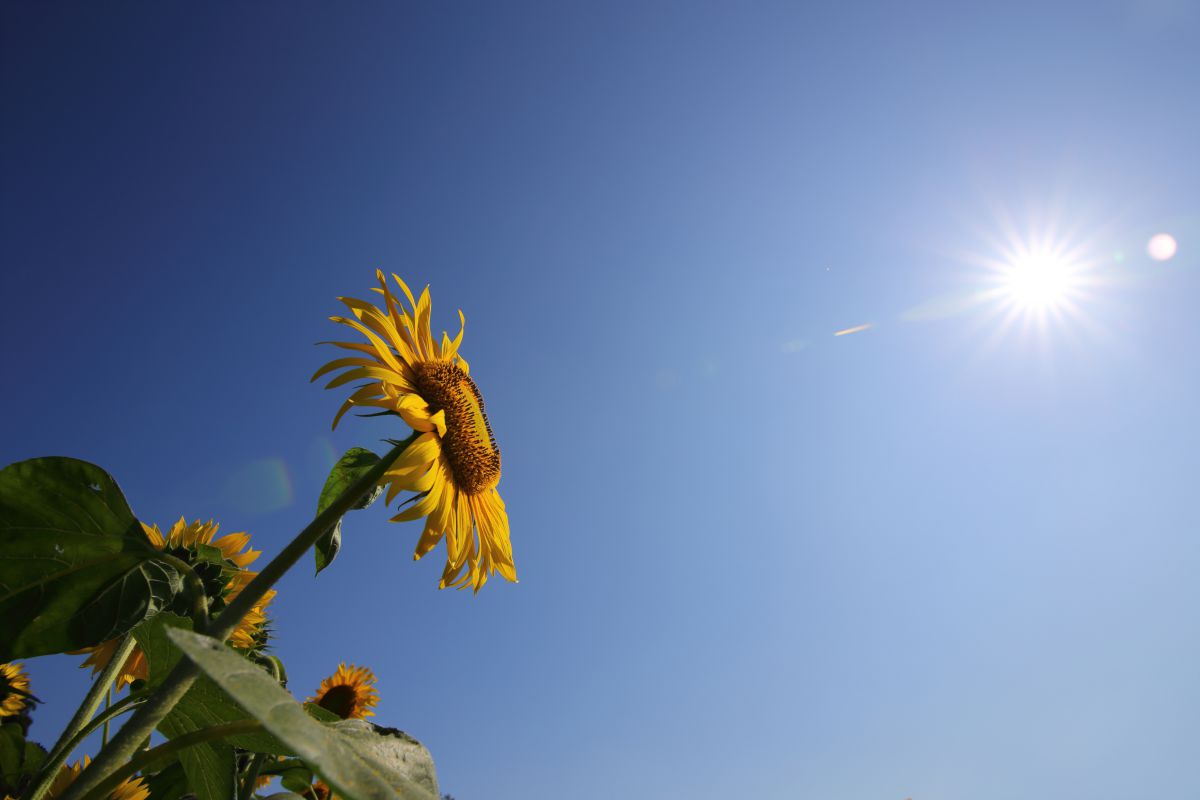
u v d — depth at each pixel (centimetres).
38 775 80
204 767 86
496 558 133
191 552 122
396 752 78
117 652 101
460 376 129
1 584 77
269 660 130
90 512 79
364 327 111
